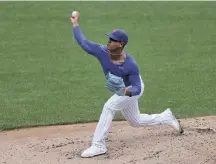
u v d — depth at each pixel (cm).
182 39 6344
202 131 3225
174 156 2784
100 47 2820
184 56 5641
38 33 6638
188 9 7856
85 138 3319
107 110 2895
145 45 6084
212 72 5047
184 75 4956
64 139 3316
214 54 5703
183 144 2945
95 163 2798
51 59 5550
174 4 8175
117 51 2753
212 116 3788
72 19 2930
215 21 7206
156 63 5381
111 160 2827
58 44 6156
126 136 3247
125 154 2900
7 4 8138
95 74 5009
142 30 6762
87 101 4256
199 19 7312
